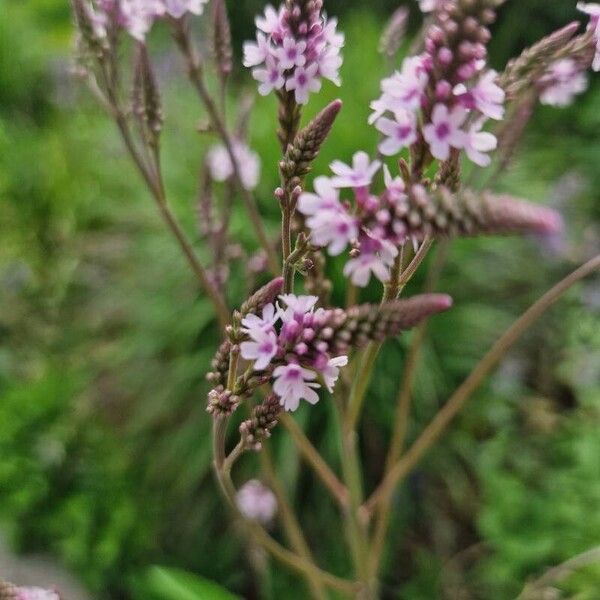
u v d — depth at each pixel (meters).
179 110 0.44
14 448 0.34
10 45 0.60
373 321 0.11
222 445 0.16
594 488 0.31
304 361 0.12
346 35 0.49
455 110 0.11
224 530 0.35
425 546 0.36
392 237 0.10
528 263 0.41
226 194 0.22
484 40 0.10
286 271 0.14
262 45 0.14
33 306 0.45
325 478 0.22
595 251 0.43
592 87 0.57
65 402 0.37
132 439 0.37
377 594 0.34
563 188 0.45
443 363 0.37
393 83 0.11
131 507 0.34
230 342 0.13
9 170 0.50
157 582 0.24
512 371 0.37
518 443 0.36
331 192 0.11
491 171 0.34
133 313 0.39
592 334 0.38
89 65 0.19
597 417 0.35
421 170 0.11
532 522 0.31
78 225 0.48
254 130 0.40
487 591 0.33
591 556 0.25
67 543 0.32
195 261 0.20
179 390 0.36
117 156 0.46
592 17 0.15
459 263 0.38
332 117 0.13
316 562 0.34
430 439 0.22
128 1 0.18
